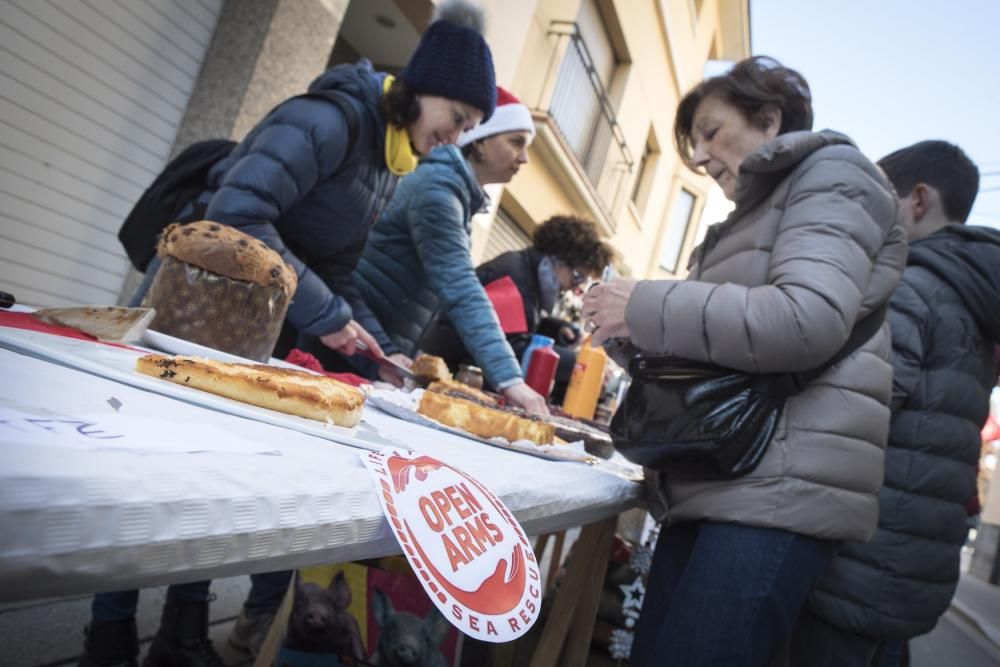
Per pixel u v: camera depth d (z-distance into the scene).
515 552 0.53
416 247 1.87
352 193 1.52
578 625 1.40
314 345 1.83
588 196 9.04
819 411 0.95
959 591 9.27
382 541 0.46
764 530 0.94
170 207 1.45
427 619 1.00
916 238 1.67
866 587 1.29
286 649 0.98
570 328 2.89
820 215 0.92
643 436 1.00
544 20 7.10
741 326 0.90
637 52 9.83
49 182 3.48
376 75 1.54
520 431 1.00
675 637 0.94
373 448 0.53
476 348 1.72
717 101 1.19
